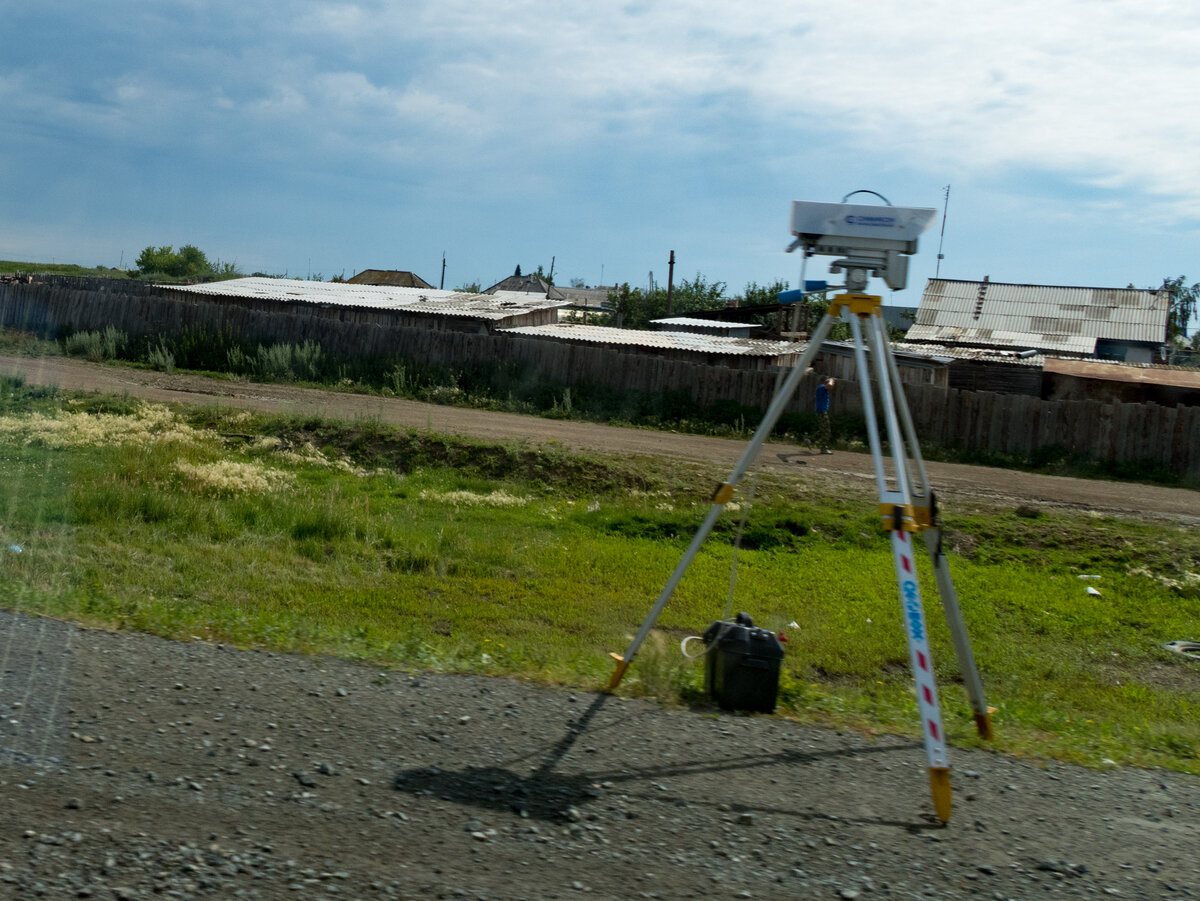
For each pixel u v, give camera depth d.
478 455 17.62
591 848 3.46
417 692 5.14
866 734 5.32
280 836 3.26
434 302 37.84
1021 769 4.95
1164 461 23.31
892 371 5.29
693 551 5.64
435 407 26.06
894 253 4.98
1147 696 8.70
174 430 17.30
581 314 64.81
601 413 26.75
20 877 2.82
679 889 3.22
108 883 2.85
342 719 4.52
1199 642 10.99
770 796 4.18
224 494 13.06
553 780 4.09
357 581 10.12
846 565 13.17
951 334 44.19
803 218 5.00
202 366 30.19
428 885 3.05
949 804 4.05
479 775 4.04
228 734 4.13
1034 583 13.19
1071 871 3.66
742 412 26.33
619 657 5.95
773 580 12.03
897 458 4.59
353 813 3.50
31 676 4.52
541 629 8.98
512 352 29.08
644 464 18.25
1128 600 12.80
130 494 11.46
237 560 10.09
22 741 3.74
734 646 5.49
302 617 7.92
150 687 4.60
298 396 25.44
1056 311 45.38
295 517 12.12
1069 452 23.88
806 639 9.52
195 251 64.94
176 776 3.63
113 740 3.88
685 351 30.09
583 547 12.91
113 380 24.53
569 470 17.28
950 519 15.60
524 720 4.88
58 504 7.21
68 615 5.78
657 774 4.31
